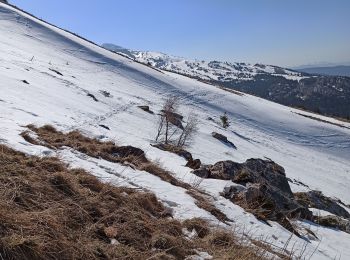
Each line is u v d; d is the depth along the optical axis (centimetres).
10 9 7194
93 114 2397
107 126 2134
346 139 6812
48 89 2527
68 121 1572
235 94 7875
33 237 434
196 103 6269
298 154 5216
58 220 507
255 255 616
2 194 502
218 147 3419
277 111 7394
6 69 2608
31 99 1847
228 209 914
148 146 1831
